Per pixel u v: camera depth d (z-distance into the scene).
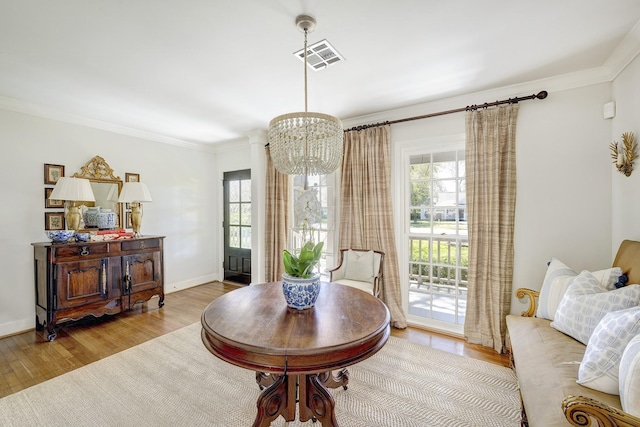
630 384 1.02
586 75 2.34
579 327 1.63
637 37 1.82
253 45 1.96
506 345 2.56
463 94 2.84
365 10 1.61
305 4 1.55
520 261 2.63
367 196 3.37
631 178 2.01
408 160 3.31
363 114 3.44
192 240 4.84
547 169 2.51
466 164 2.79
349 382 2.11
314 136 1.77
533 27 1.77
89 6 1.55
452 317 3.09
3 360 2.42
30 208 3.09
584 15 1.65
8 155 2.95
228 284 4.95
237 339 1.27
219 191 5.20
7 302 2.94
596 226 2.35
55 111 3.22
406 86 2.64
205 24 1.73
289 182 4.21
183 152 4.71
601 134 2.32
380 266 3.13
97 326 3.15
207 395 1.97
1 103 2.87
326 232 3.80
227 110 3.26
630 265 1.78
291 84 2.58
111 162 3.79
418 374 2.21
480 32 1.82
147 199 3.69
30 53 2.05
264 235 4.26
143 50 2.02
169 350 2.60
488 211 2.68
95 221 3.49
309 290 1.63
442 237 3.12
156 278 3.72
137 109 3.22
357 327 1.41
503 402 1.88
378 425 1.68
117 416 1.75
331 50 2.04
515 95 2.62
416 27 1.77
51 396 1.94
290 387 1.56
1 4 1.52
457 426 1.67
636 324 1.20
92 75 2.40
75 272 2.96
